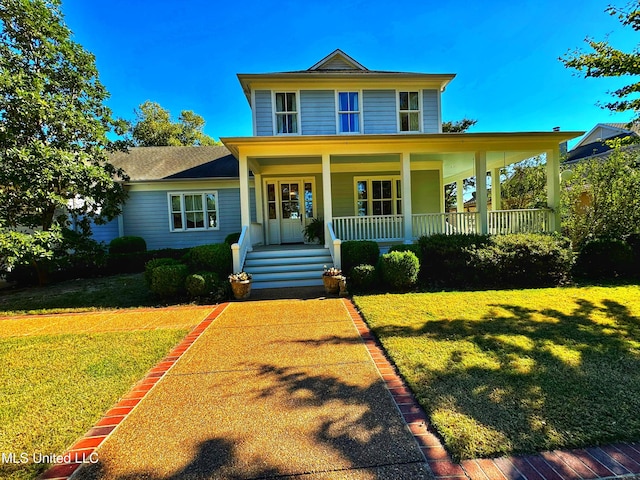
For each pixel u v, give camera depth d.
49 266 8.61
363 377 3.12
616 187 8.45
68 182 8.21
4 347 4.15
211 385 3.05
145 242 12.48
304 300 6.54
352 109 11.17
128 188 12.65
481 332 4.16
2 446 2.19
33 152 7.51
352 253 8.12
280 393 2.86
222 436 2.27
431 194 12.45
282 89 10.92
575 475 1.82
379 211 12.39
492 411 2.42
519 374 2.97
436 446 2.10
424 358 3.41
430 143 8.84
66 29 8.68
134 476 1.90
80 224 9.58
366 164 11.84
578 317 4.70
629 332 4.03
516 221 9.17
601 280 7.53
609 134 22.02
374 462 1.97
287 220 12.29
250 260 8.66
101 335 4.59
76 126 8.60
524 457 1.96
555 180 9.11
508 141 8.96
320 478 1.85
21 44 8.23
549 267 7.21
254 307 6.08
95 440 2.25
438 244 7.72
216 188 12.98
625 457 1.94
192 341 4.32
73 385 3.07
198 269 7.85
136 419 2.51
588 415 2.33
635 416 2.31
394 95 11.24
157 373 3.35
